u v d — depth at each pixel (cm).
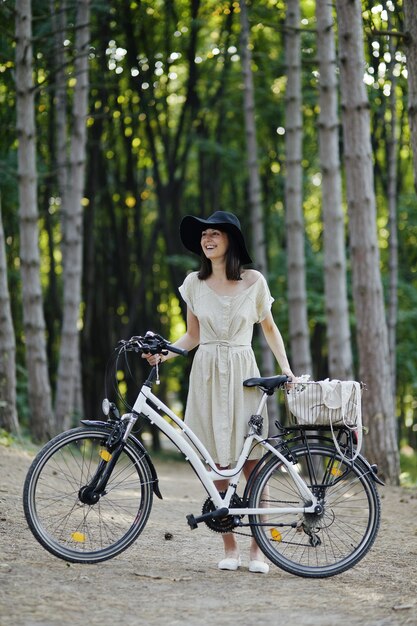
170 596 462
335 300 1198
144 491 532
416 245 2177
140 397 530
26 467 912
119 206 2097
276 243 2358
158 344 526
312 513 532
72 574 487
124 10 1702
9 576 470
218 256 538
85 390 2062
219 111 1997
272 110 1930
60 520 548
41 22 1406
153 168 1953
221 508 518
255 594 475
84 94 1420
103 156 1980
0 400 1173
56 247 2183
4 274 1186
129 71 1825
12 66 1352
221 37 1825
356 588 499
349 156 1048
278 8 1593
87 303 1961
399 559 594
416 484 1108
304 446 536
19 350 1922
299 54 1404
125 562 535
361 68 1034
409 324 2006
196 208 2267
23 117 1230
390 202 1513
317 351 2156
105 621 411
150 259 2003
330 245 1196
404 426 2478
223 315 532
